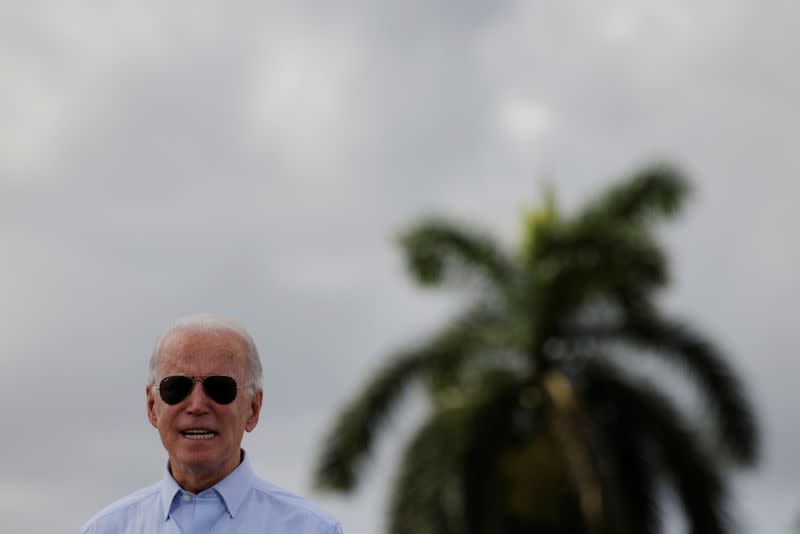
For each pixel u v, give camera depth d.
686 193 23.62
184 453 5.15
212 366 5.16
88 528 5.31
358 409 22.53
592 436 21.50
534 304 22.62
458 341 22.89
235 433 5.21
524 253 22.94
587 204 23.83
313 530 5.27
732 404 22.25
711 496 22.25
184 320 5.28
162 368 5.19
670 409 22.73
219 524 5.21
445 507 21.81
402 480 22.11
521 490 21.91
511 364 23.23
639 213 23.70
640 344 22.83
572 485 21.80
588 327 23.17
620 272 21.83
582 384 23.17
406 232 23.08
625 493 22.77
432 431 22.12
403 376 22.88
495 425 22.16
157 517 5.25
